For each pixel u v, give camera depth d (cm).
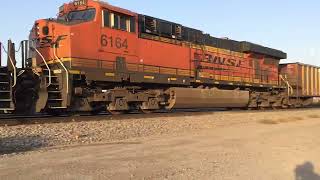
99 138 1390
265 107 3462
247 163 983
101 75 1956
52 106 1766
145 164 928
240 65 3139
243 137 1503
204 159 1018
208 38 2833
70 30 1842
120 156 1027
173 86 2478
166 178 798
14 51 1675
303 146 1298
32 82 1745
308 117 2655
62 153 1062
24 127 1488
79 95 1881
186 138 1433
